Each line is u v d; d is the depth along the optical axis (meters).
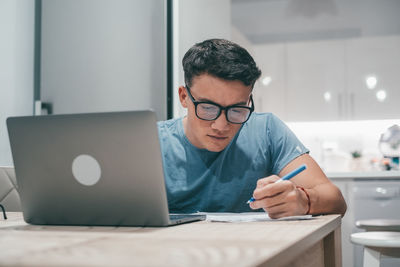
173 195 1.47
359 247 2.69
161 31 2.62
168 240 0.64
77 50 2.75
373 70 4.14
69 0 2.77
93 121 0.83
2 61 2.60
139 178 0.83
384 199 3.10
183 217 0.98
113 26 2.70
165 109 2.58
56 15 2.79
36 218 0.94
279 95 4.37
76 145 0.86
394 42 4.09
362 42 4.17
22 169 0.92
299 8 4.33
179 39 2.62
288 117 4.34
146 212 0.84
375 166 3.68
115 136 0.83
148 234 0.72
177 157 1.49
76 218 0.90
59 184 0.89
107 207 0.87
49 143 0.88
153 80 2.61
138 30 2.65
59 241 0.64
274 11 4.40
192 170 1.48
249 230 0.77
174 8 2.62
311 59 4.30
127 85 2.66
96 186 0.86
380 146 3.23
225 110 1.20
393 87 4.09
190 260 0.47
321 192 1.11
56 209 0.91
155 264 0.45
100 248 0.57
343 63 4.22
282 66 4.38
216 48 1.20
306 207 1.03
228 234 0.71
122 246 0.58
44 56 2.80
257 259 0.48
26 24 2.75
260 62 4.43
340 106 4.22
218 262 0.46
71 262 0.47
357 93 4.18
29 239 0.67
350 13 4.21
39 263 0.47
